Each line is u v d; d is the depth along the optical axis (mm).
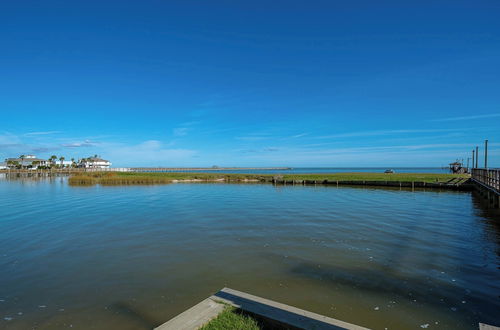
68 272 9633
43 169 128125
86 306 7402
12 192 37688
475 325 6453
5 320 6766
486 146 40500
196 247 12289
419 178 50875
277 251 11703
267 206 23969
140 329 6387
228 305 6023
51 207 23969
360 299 7680
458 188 37938
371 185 45625
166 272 9586
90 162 143375
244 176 65500
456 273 9367
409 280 8844
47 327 6477
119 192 37438
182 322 5363
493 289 8195
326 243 12812
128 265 10234
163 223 17156
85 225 16703
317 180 50750
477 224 16578
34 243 13023
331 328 5059
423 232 14734
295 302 7535
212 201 27531
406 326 6430
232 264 10289
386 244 12617
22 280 9008
